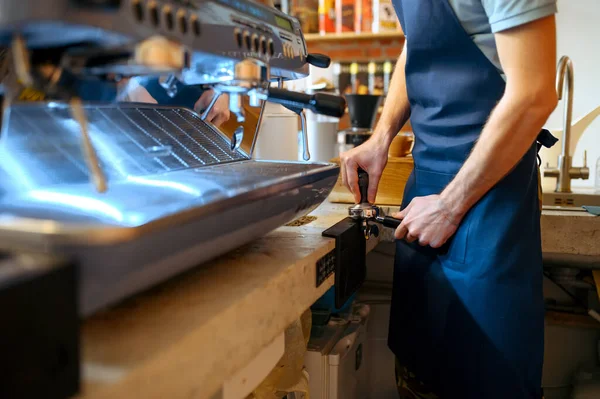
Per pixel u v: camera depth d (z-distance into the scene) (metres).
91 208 0.50
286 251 0.81
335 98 0.82
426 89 1.02
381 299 1.76
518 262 0.95
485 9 0.86
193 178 0.69
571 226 1.34
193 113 0.95
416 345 1.11
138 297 0.59
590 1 2.35
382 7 2.71
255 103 0.79
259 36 0.72
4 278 0.32
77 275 0.36
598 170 1.91
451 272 1.01
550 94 0.83
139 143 0.75
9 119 0.59
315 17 2.83
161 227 0.46
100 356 0.45
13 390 0.32
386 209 1.42
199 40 0.60
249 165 0.85
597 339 1.71
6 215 0.46
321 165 0.87
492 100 0.95
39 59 0.50
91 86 0.73
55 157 0.61
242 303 0.59
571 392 1.67
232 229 0.61
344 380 1.30
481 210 0.96
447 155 1.01
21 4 0.42
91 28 0.45
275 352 0.75
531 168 0.99
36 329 0.33
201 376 0.51
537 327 0.98
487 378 0.96
